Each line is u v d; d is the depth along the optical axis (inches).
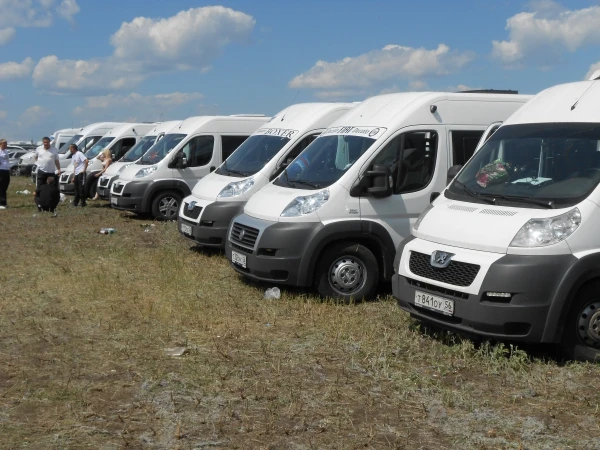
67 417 217.5
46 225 674.8
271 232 361.4
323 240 357.7
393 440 202.7
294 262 358.0
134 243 560.7
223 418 217.2
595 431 209.8
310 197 364.5
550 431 209.6
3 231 633.6
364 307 356.8
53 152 789.2
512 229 265.6
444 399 233.8
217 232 481.4
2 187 834.2
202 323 323.3
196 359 273.4
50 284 405.1
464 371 261.7
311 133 480.1
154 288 395.5
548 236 260.7
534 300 257.1
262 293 380.2
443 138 383.2
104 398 233.9
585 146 283.3
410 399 234.7
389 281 372.2
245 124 708.0
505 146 309.0
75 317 335.6
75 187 842.8
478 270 264.1
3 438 201.6
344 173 368.8
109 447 196.7
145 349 286.5
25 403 228.7
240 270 384.8
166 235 599.8
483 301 261.7
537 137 300.5
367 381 250.1
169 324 322.3
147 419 216.7
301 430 209.2
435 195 369.1
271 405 227.6
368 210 365.7
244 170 493.7
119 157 935.0
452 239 279.3
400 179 373.7
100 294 379.2
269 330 313.9
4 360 273.0
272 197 381.1
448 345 287.3
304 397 234.8
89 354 280.2
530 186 284.2
